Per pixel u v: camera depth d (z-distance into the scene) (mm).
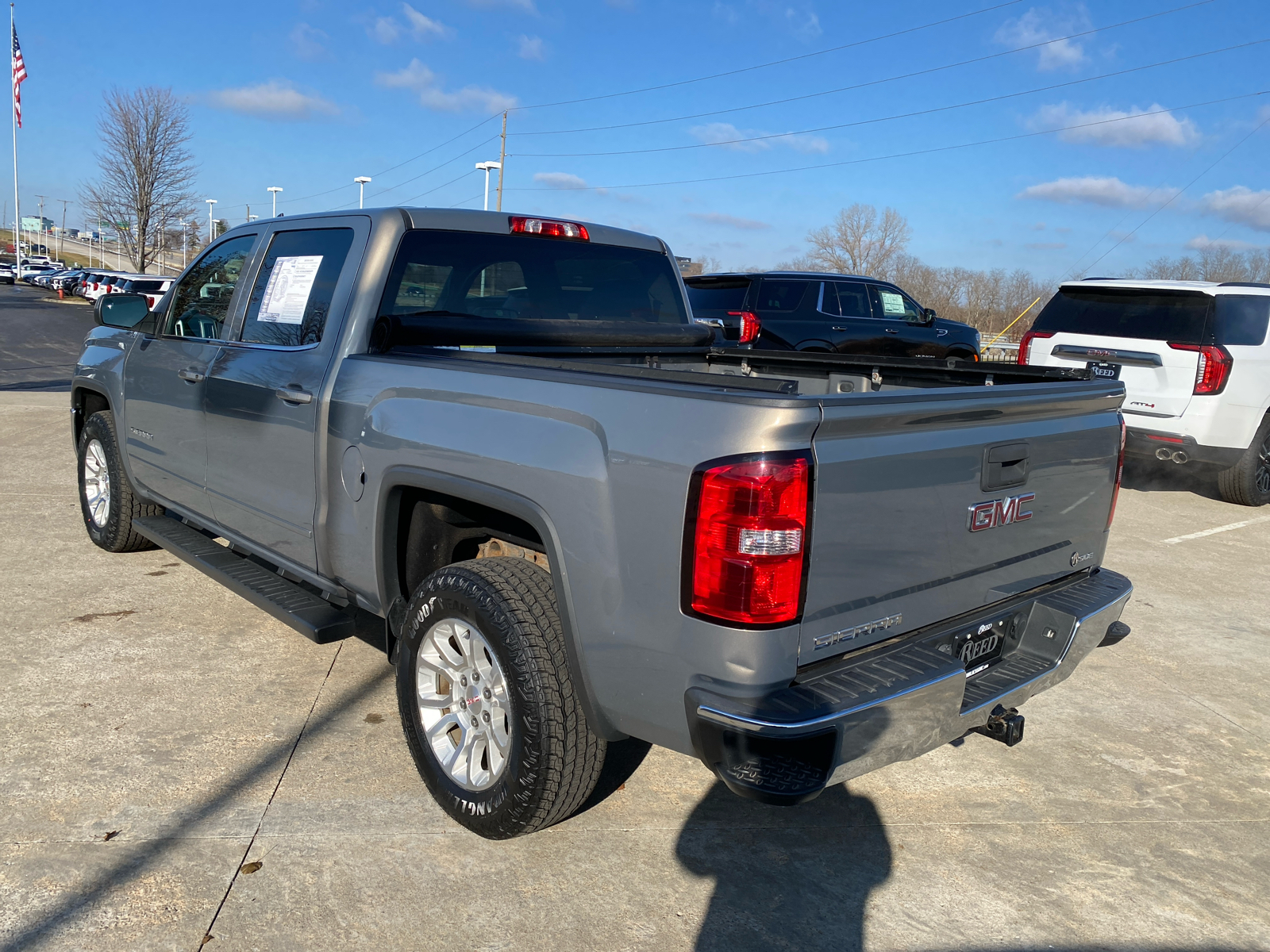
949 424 2502
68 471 7695
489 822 2738
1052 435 2885
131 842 2734
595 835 2906
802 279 10438
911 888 2729
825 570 2244
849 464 2246
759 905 2611
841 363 3936
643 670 2357
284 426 3549
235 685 3809
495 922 2480
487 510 3025
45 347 22766
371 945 2369
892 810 3164
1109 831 3086
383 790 3084
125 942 2330
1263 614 5410
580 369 2654
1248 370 7762
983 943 2498
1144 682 4363
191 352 4230
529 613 2615
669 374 2521
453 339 3482
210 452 4117
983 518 2686
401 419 3000
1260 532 7406
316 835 2818
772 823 3033
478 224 3652
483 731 2830
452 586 2762
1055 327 8633
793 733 2119
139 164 48031
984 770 3479
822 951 2441
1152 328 8047
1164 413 7973
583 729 2619
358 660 4109
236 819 2877
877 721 2252
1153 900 2723
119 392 4953
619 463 2354
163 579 5059
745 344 9414
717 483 2156
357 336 3338
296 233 3854
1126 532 7301
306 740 3381
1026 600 2965
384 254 3387
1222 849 3012
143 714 3520
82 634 4262
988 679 2811
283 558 3754
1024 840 3012
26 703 3562
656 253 4363
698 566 2201
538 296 3875
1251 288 7820
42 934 2342
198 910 2461
